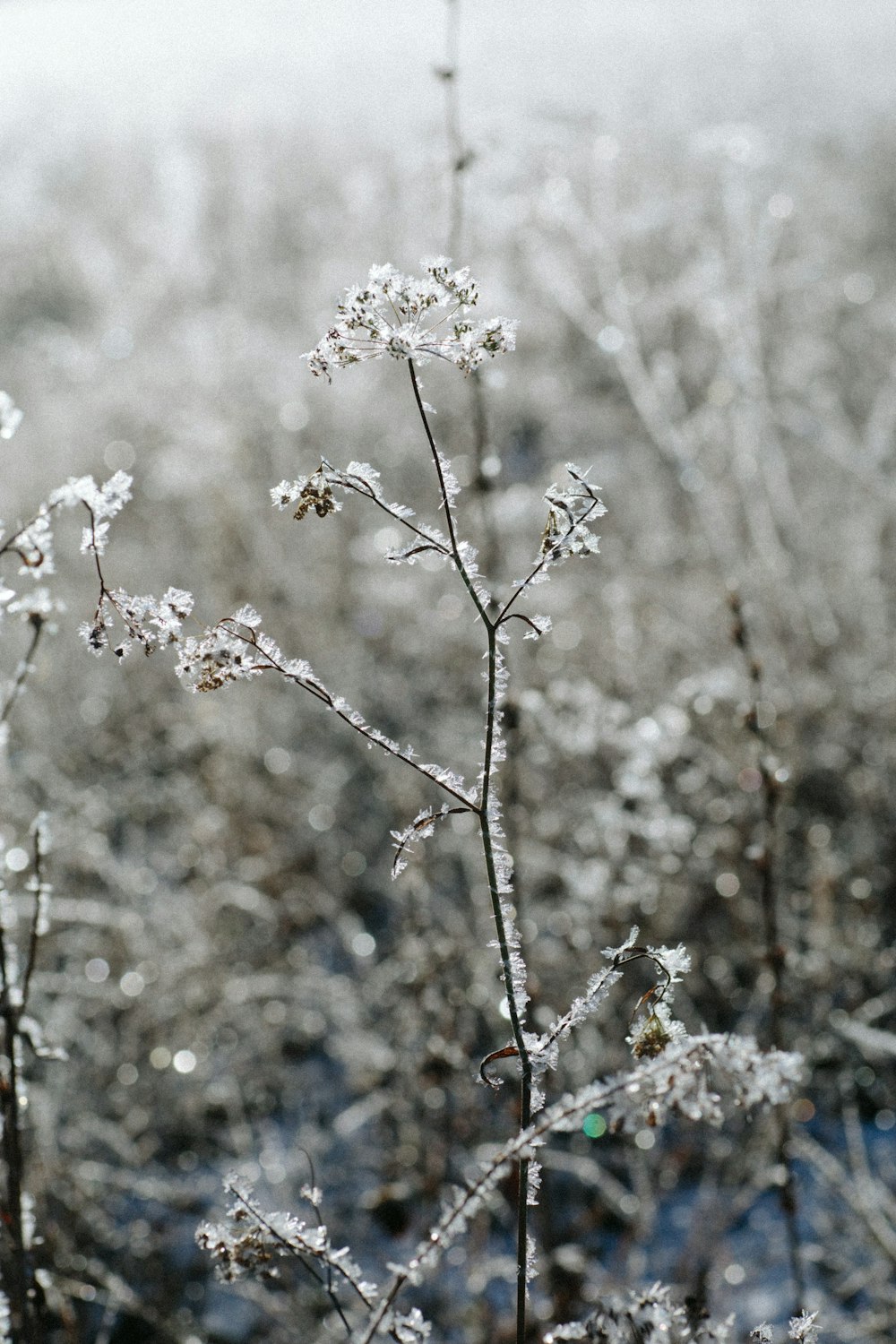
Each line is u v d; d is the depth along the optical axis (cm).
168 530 544
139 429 635
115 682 448
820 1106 288
